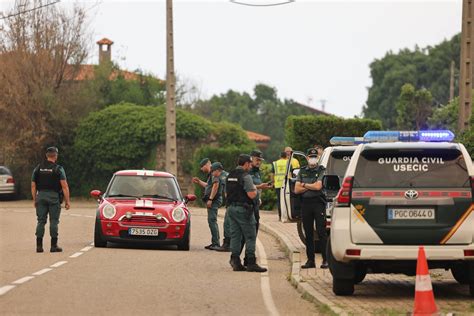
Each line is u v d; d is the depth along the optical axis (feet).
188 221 181.47
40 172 168.14
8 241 195.62
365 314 97.60
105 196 188.96
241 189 145.79
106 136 414.00
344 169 167.32
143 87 488.44
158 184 191.11
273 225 236.22
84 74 437.58
